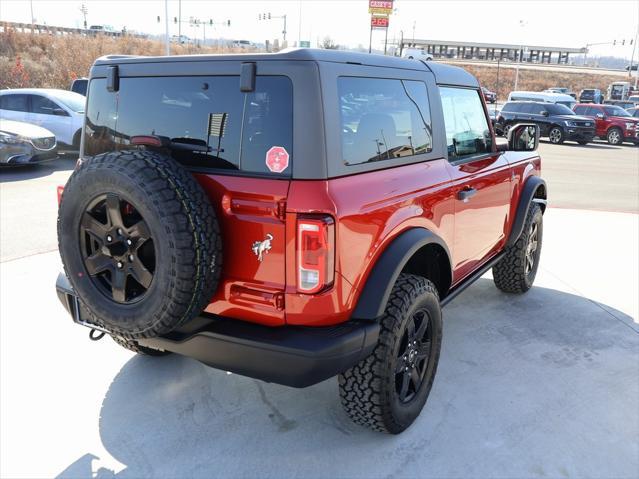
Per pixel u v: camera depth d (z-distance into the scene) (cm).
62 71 3541
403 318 285
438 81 355
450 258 341
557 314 485
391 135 299
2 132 1123
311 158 243
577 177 1336
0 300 492
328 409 339
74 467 286
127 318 252
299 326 255
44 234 698
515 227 479
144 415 330
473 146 409
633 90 6050
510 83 8138
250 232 251
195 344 262
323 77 248
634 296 530
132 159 243
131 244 246
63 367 383
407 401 314
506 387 363
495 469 286
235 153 258
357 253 259
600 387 365
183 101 274
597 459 295
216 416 330
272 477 279
